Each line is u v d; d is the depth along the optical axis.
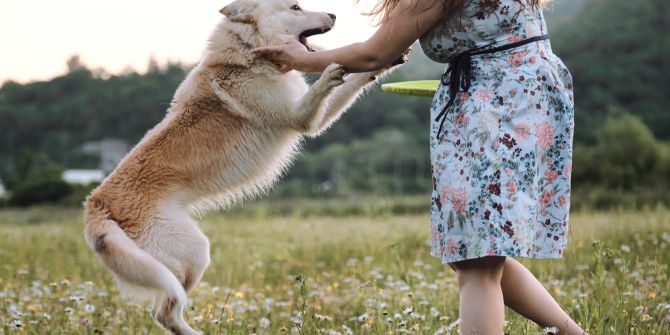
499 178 3.18
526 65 3.26
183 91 5.21
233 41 5.20
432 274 6.57
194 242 4.74
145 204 4.72
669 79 59.75
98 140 65.38
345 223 13.18
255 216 16.75
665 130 54.53
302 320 4.26
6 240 11.24
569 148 3.34
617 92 58.78
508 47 3.26
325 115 5.11
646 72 59.81
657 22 64.69
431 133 3.40
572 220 10.42
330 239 9.71
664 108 57.19
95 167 61.50
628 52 61.94
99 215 4.65
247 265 7.76
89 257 8.63
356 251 8.54
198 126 5.04
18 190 39.28
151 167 4.84
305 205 28.14
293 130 5.22
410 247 8.59
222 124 5.09
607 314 4.22
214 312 5.14
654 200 19.98
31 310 5.24
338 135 62.94
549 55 3.35
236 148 5.10
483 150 3.21
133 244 4.49
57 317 4.92
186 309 5.30
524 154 3.22
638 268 5.75
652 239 7.33
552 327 3.55
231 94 5.11
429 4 3.30
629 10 65.50
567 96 3.34
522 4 3.26
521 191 3.21
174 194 4.86
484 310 3.24
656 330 4.16
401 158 54.22
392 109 64.94
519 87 3.24
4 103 69.12
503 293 3.66
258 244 9.80
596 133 40.34
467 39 3.30
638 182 29.86
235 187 5.19
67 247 10.14
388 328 4.32
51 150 64.75
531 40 3.29
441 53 3.39
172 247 4.68
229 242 10.09
